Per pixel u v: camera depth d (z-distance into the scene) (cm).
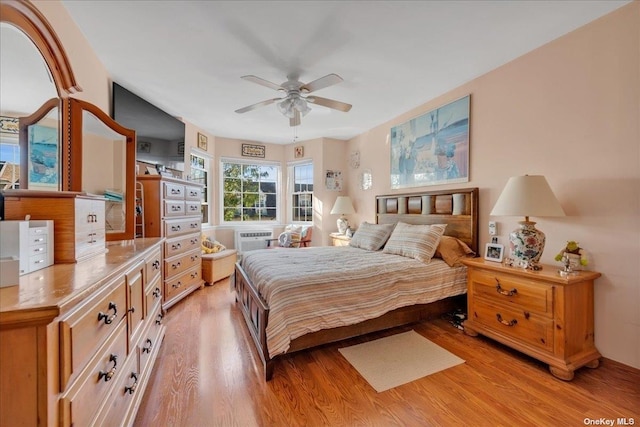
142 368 164
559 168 222
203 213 504
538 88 234
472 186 292
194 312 302
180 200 332
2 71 113
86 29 200
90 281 96
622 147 188
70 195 124
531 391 171
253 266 265
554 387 174
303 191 566
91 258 139
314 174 535
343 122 430
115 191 203
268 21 192
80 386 90
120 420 124
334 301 209
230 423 146
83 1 172
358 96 329
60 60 149
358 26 199
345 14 186
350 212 477
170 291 307
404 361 206
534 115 238
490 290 231
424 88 309
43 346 75
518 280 209
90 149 180
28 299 77
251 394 169
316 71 266
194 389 173
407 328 264
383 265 250
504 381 181
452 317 283
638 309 183
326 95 326
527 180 209
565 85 217
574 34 210
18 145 126
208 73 268
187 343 233
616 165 191
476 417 150
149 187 287
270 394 169
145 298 173
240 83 290
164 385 177
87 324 95
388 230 350
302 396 167
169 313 299
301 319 194
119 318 126
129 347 140
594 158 202
